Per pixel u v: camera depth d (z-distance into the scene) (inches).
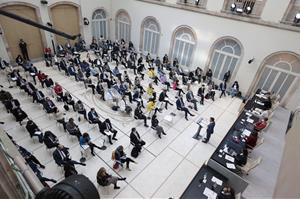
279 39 465.7
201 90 510.0
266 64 506.6
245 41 512.1
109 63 671.8
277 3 442.6
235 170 282.0
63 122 365.1
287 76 489.7
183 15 592.7
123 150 340.8
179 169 328.5
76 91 507.5
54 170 305.9
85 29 737.0
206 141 384.5
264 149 375.2
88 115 381.4
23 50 611.8
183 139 390.0
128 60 645.3
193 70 642.8
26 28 604.7
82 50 741.3
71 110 436.5
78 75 541.0
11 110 372.5
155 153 352.8
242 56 529.7
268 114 434.9
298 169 150.5
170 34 645.3
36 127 342.6
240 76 553.9
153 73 593.9
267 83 523.5
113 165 318.3
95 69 569.3
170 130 409.1
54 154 289.9
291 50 459.2
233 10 498.9
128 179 304.0
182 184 305.3
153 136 388.8
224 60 572.1
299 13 424.2
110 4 762.8
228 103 530.3
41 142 344.2
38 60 657.6
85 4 697.0
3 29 561.0
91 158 330.6
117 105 457.1
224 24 528.4
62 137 366.0
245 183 255.1
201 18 561.3
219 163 281.0
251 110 444.8
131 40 773.3
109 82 514.3
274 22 456.8
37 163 298.0
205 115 469.7
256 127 386.9
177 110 472.1
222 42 557.9
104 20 780.0
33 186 57.7
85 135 325.1
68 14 679.1
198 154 360.2
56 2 628.1
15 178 54.0
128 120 423.8
